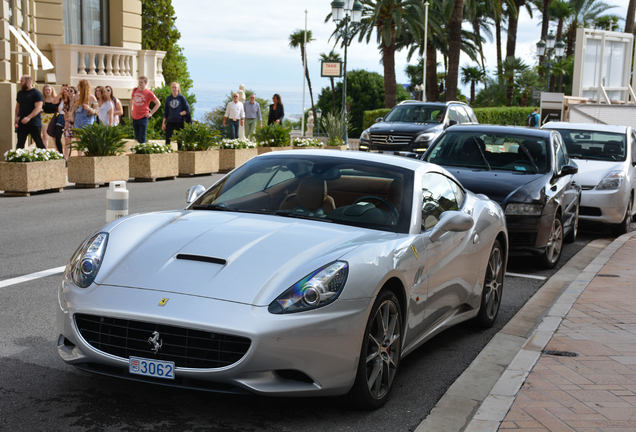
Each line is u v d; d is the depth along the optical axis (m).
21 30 20.67
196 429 3.62
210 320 3.44
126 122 22.48
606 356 5.06
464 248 5.20
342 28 32.59
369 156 5.21
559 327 5.84
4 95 16.61
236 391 3.49
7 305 5.80
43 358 4.57
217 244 3.97
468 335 5.84
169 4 44.94
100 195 12.88
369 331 3.81
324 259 3.78
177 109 18.78
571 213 10.12
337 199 4.71
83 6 24.84
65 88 16.61
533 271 8.77
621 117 22.20
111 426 3.60
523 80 55.66
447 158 9.59
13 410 3.74
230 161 18.78
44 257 7.68
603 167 11.70
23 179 12.51
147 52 25.81
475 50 52.62
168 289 3.62
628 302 6.79
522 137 9.66
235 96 21.88
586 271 8.40
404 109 20.77
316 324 3.53
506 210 8.34
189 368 3.48
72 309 3.70
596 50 25.06
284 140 21.64
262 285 3.61
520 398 4.18
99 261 3.94
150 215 4.61
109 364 3.62
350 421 3.85
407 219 4.58
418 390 4.46
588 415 3.94
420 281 4.41
